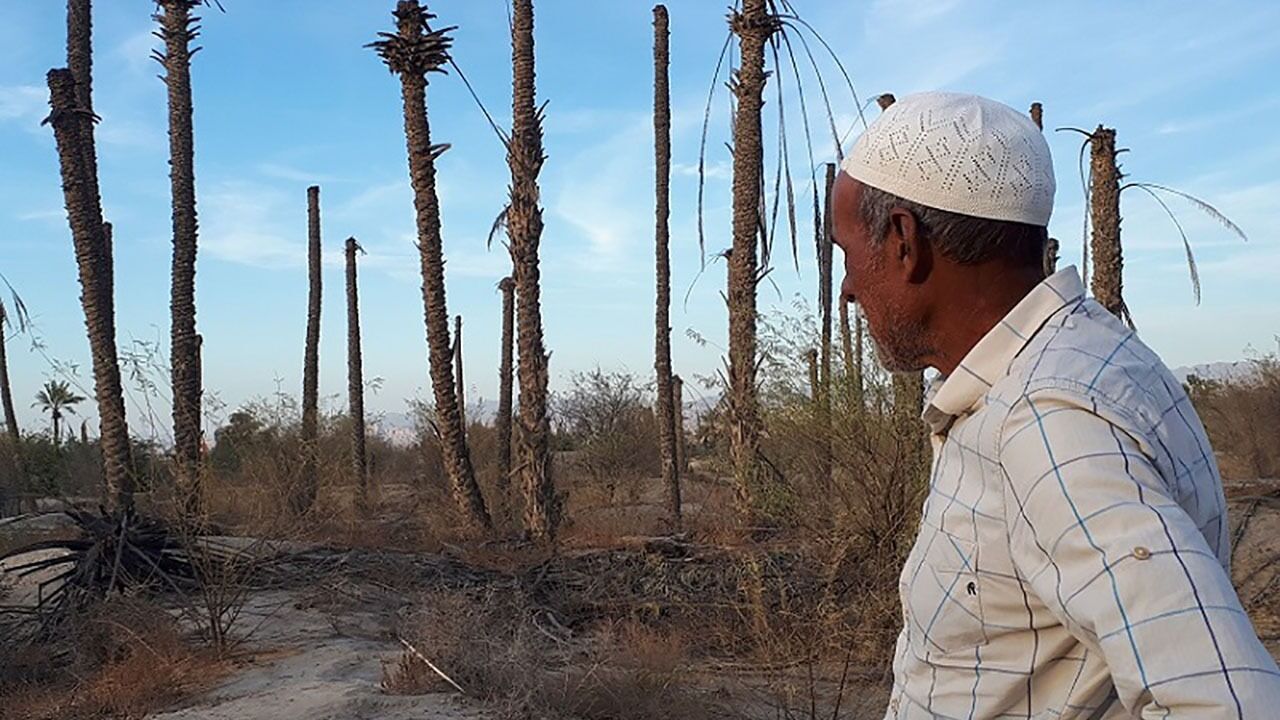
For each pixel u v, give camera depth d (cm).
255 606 1008
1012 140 176
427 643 751
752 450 1294
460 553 1411
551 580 1138
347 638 920
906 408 1016
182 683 804
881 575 929
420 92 1716
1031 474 154
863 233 186
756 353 1369
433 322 1742
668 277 2206
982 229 175
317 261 2823
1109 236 1359
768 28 1430
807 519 1070
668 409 2086
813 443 1073
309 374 2773
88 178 1627
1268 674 135
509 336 2605
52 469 2102
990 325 177
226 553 1088
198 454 1466
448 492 2336
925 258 178
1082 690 160
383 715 667
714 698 738
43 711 772
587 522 1945
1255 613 1041
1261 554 1216
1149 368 165
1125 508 145
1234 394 2200
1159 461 153
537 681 702
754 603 891
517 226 1623
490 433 3456
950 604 170
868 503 987
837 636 821
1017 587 162
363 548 1330
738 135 1426
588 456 2778
